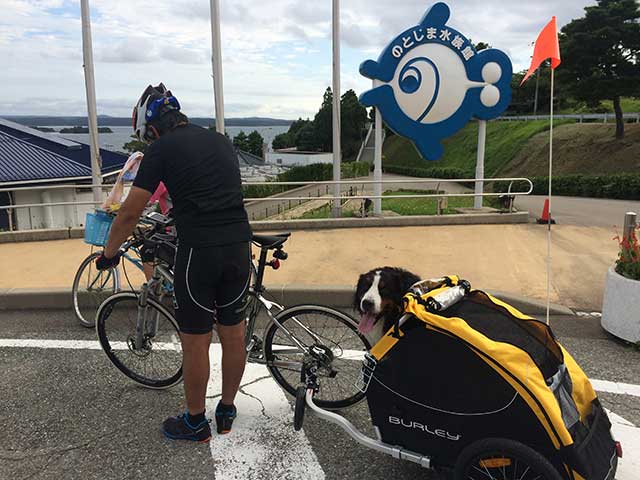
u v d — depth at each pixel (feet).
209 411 10.91
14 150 66.59
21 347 14.11
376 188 33.53
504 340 7.59
